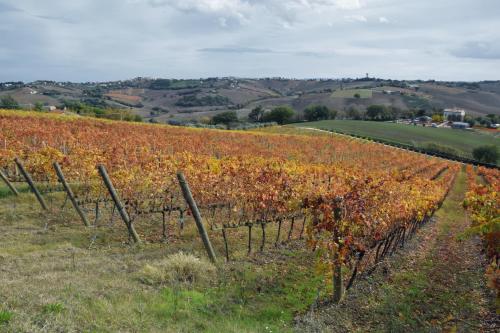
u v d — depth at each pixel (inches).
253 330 273.1
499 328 321.1
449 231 815.1
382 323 318.3
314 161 1497.3
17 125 1135.6
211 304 313.3
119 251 440.1
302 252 492.7
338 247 346.0
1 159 669.9
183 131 1748.3
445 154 2701.8
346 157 1765.5
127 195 583.8
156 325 257.4
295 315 317.7
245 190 546.6
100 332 233.3
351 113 5605.3
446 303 376.5
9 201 601.0
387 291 395.5
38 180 706.2
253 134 2108.8
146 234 523.2
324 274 407.2
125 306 275.0
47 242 452.8
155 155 806.5
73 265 363.6
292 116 5088.6
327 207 350.3
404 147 2874.0
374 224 429.4
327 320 313.0
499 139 3779.5
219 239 518.0
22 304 247.8
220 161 796.6
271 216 586.2
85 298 278.5
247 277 383.2
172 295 313.3
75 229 514.0
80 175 665.0
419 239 708.7
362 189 418.3
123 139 1111.6
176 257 384.8
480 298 394.0
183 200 684.1
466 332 312.2
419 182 880.3
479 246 639.8
